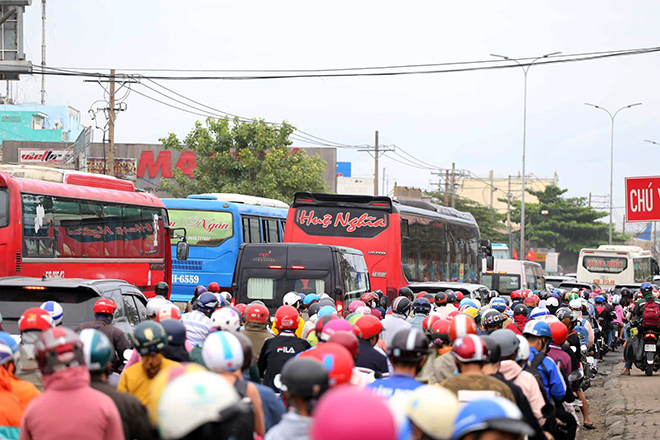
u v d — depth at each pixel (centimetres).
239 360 682
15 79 2983
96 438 578
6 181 2073
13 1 2827
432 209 3416
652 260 6581
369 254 2739
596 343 3231
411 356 709
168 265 2969
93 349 652
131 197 2723
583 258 5828
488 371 790
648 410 1906
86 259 2412
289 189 6184
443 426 462
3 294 1376
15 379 717
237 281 2072
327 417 340
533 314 1358
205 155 6153
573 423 1102
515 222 13325
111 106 4762
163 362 771
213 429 422
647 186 2028
